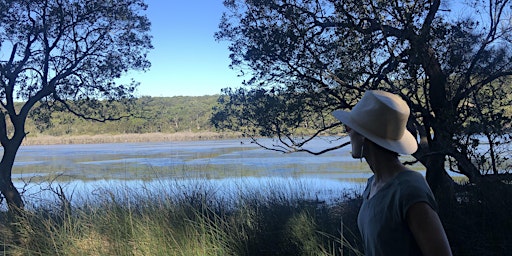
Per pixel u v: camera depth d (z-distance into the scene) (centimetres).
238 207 698
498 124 609
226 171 1803
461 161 638
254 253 548
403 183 178
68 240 554
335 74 732
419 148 714
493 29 696
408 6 691
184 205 633
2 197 849
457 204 630
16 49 954
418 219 169
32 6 942
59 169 2417
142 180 974
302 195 788
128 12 1034
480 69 692
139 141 6581
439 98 676
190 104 8256
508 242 520
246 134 885
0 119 894
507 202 581
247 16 813
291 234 576
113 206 623
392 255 177
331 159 2478
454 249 526
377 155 192
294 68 773
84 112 1098
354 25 700
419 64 661
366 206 197
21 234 604
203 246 512
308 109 805
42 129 1165
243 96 855
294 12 754
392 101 192
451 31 667
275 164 2234
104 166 2509
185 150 3938
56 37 1002
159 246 512
